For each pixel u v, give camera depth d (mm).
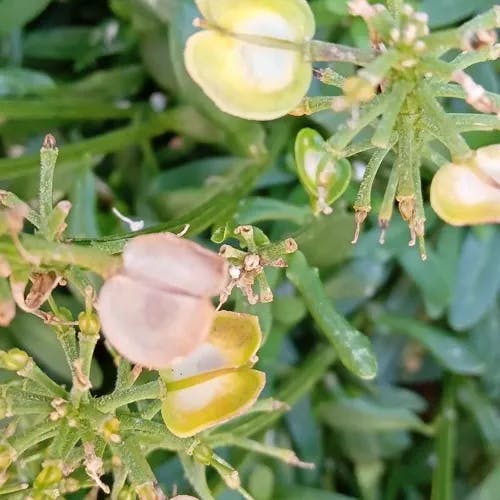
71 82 117
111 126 121
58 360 99
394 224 107
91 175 102
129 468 65
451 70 56
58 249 53
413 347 116
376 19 56
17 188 103
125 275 53
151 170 111
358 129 57
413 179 60
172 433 65
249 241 68
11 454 63
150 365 54
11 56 115
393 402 113
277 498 105
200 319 53
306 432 110
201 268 53
